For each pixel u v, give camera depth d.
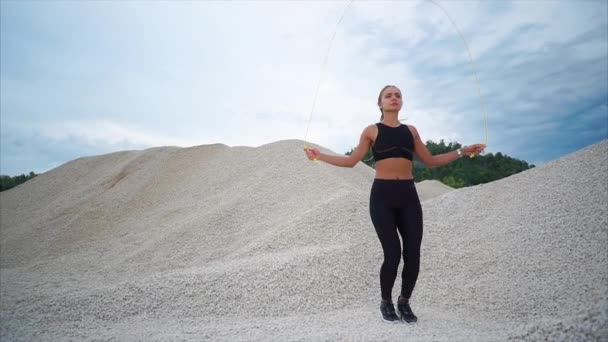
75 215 11.09
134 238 9.12
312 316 4.27
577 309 3.30
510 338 2.96
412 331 3.37
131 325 4.44
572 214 5.26
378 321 3.75
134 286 5.29
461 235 6.06
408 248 3.50
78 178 14.72
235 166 11.72
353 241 6.07
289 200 8.70
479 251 5.34
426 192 13.75
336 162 3.66
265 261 5.52
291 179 9.66
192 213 9.59
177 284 5.18
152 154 14.43
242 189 9.94
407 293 3.61
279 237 6.66
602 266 3.96
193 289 5.03
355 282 5.02
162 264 7.23
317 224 6.76
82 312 4.90
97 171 14.83
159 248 8.00
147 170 13.12
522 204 6.23
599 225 4.75
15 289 6.60
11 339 4.14
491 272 4.73
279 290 4.82
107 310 4.88
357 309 4.41
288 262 5.29
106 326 4.49
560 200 5.73
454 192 7.90
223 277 5.18
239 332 3.71
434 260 5.41
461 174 36.25
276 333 3.60
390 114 3.73
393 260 3.47
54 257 9.09
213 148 13.84
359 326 3.62
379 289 4.96
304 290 4.81
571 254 4.47
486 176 35.84
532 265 4.55
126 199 11.49
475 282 4.59
